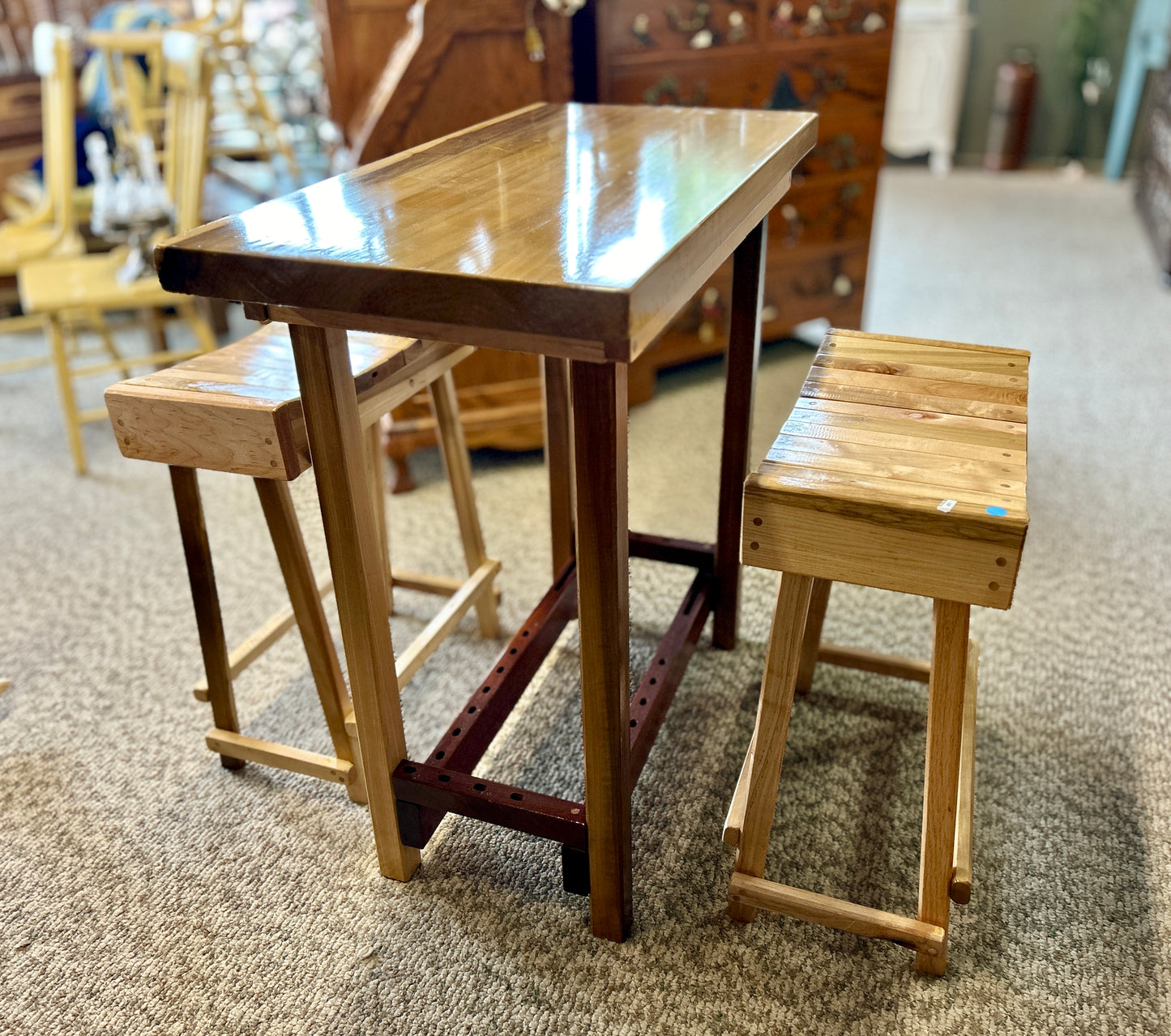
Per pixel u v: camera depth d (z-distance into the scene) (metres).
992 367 1.46
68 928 1.45
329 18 2.37
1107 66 5.65
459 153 1.41
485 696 1.55
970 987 1.32
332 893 1.49
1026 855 1.52
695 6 2.69
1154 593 2.16
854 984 1.33
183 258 1.03
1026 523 1.05
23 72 3.86
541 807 1.34
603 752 1.24
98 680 1.97
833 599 2.16
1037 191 5.54
